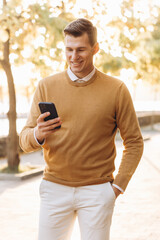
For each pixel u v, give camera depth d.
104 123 2.19
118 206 5.82
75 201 2.23
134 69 9.90
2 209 5.67
